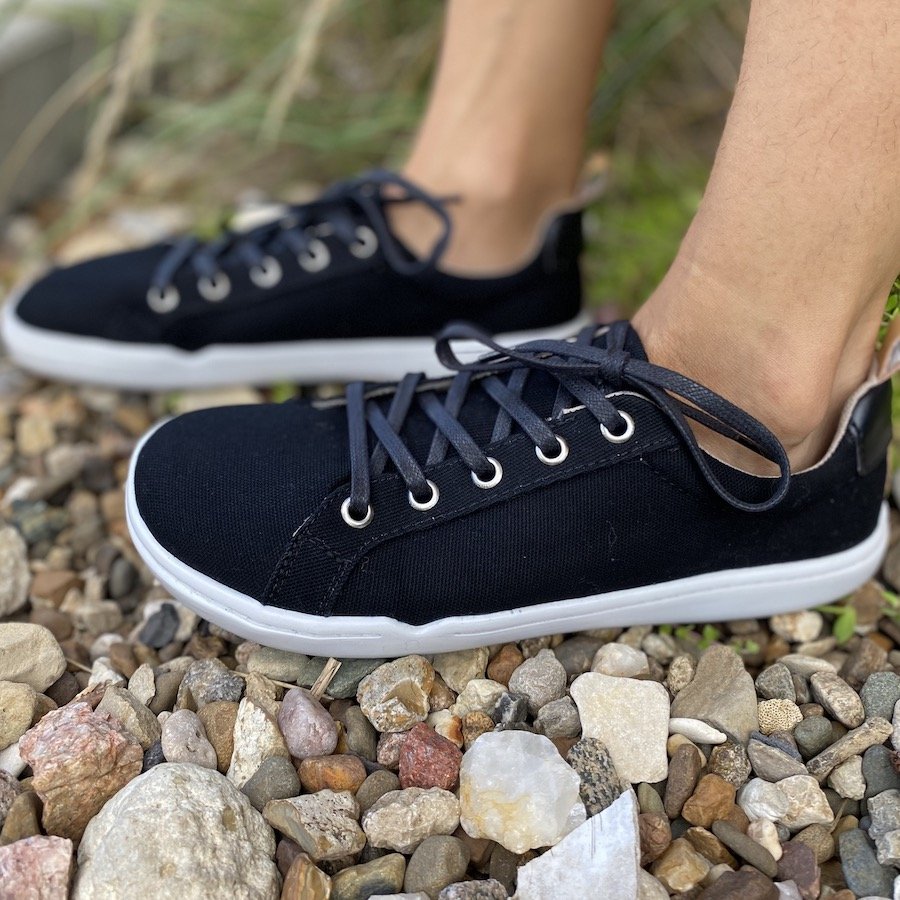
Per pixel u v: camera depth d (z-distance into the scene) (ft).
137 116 2.39
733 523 1.03
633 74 1.97
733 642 1.14
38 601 1.22
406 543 1.00
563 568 1.01
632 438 0.99
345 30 2.23
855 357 1.03
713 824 0.93
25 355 1.55
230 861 0.85
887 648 1.16
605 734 0.99
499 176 1.44
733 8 2.05
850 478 1.07
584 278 1.73
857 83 0.80
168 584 1.05
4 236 2.07
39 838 0.86
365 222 1.46
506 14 1.37
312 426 1.10
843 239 0.87
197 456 1.06
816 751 1.01
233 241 1.52
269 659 1.07
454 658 1.08
